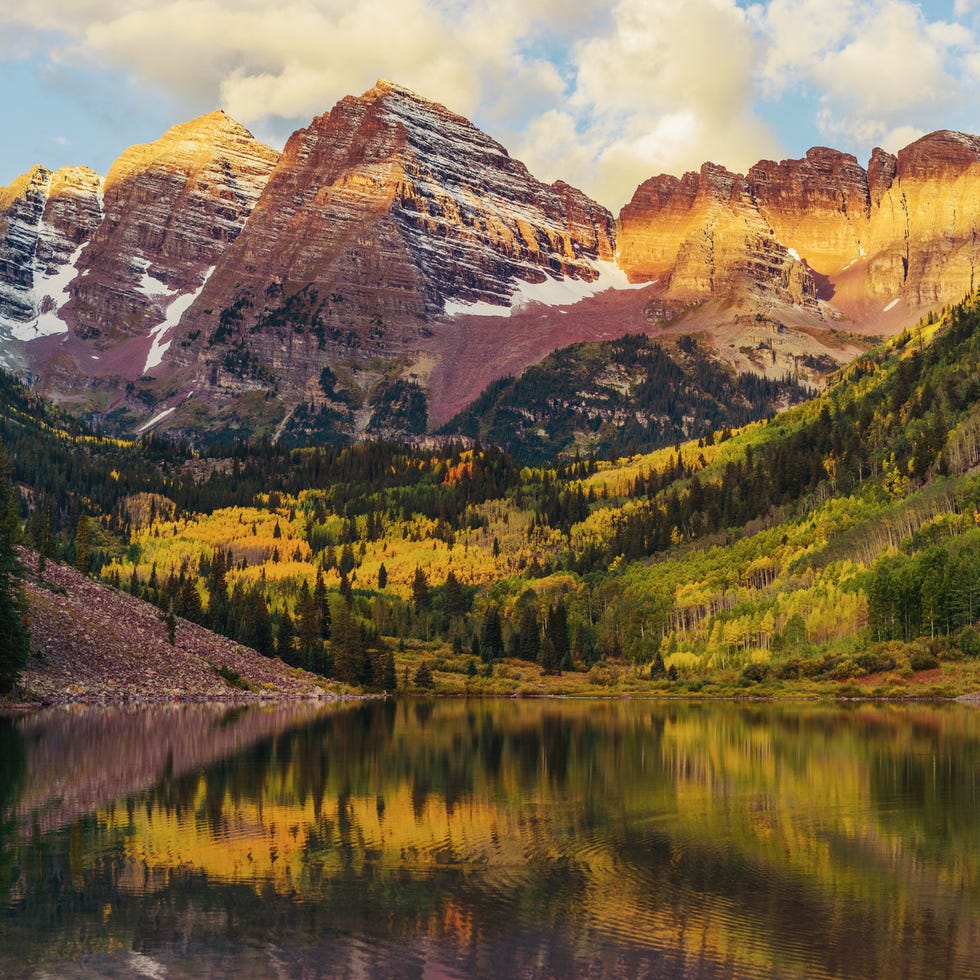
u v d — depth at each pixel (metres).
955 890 55.25
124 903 52.72
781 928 49.66
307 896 54.00
